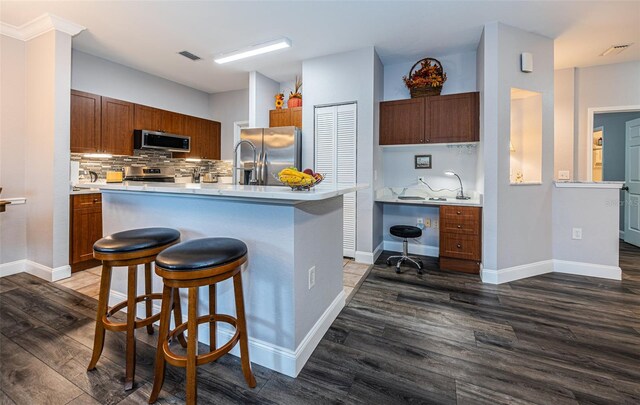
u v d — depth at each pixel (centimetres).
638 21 282
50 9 267
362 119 354
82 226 316
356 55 354
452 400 140
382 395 143
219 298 179
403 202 346
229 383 151
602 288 277
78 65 360
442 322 213
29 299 248
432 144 358
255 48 342
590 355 174
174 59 387
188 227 187
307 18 283
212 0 254
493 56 286
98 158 394
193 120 483
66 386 148
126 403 138
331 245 210
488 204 294
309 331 175
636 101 375
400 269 333
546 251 323
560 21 283
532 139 326
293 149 379
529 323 212
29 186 311
